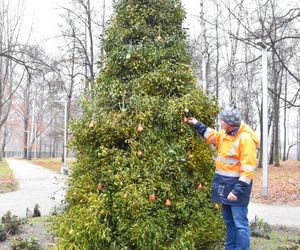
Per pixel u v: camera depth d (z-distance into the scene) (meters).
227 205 4.70
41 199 15.45
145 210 4.53
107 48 5.42
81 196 4.76
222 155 4.61
